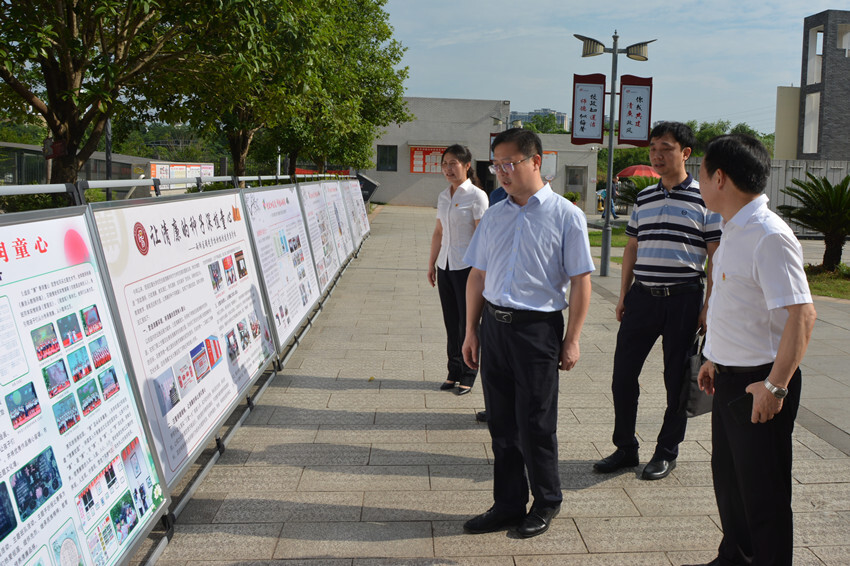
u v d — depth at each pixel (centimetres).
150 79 877
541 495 303
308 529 307
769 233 229
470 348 331
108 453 245
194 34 740
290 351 595
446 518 319
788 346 225
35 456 201
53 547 203
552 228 296
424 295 909
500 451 309
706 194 251
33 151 1805
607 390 511
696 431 434
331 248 909
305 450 396
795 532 308
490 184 3500
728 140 241
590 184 3438
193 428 336
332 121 1367
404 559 284
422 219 2498
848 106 2938
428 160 3469
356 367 565
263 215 548
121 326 271
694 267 354
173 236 353
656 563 284
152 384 300
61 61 712
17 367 199
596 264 1288
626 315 371
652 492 348
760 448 240
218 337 396
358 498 337
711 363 263
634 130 1083
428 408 469
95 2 654
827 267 1188
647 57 1091
